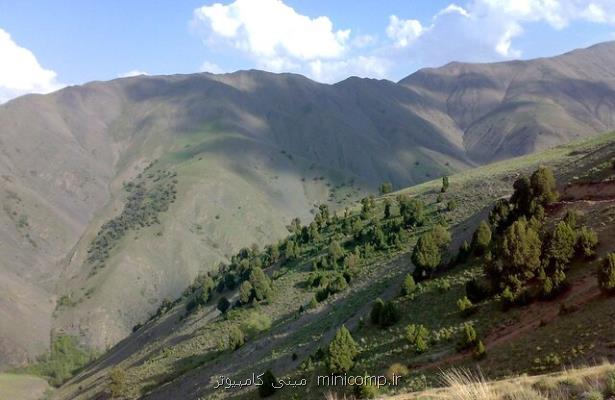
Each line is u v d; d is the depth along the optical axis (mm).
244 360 68312
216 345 86438
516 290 38750
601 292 32062
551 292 35719
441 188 107000
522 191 53625
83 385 121562
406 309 49969
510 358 29781
